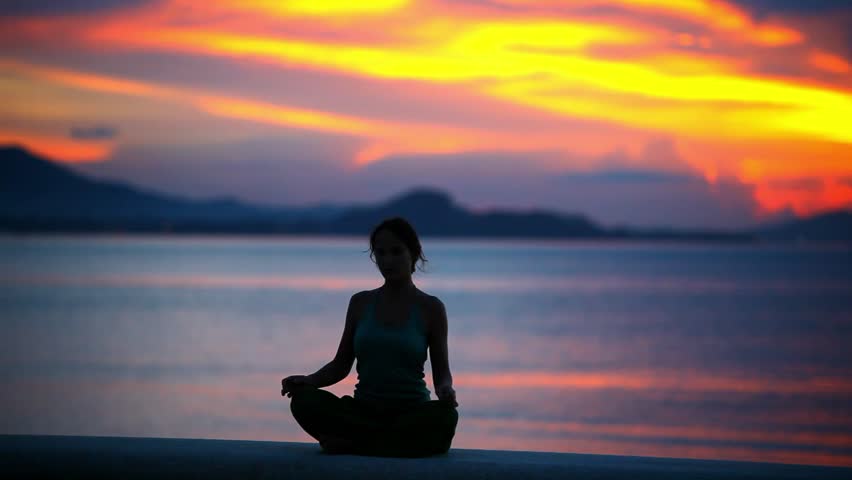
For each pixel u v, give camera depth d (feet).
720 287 359.25
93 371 116.88
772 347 157.38
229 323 194.29
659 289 344.69
